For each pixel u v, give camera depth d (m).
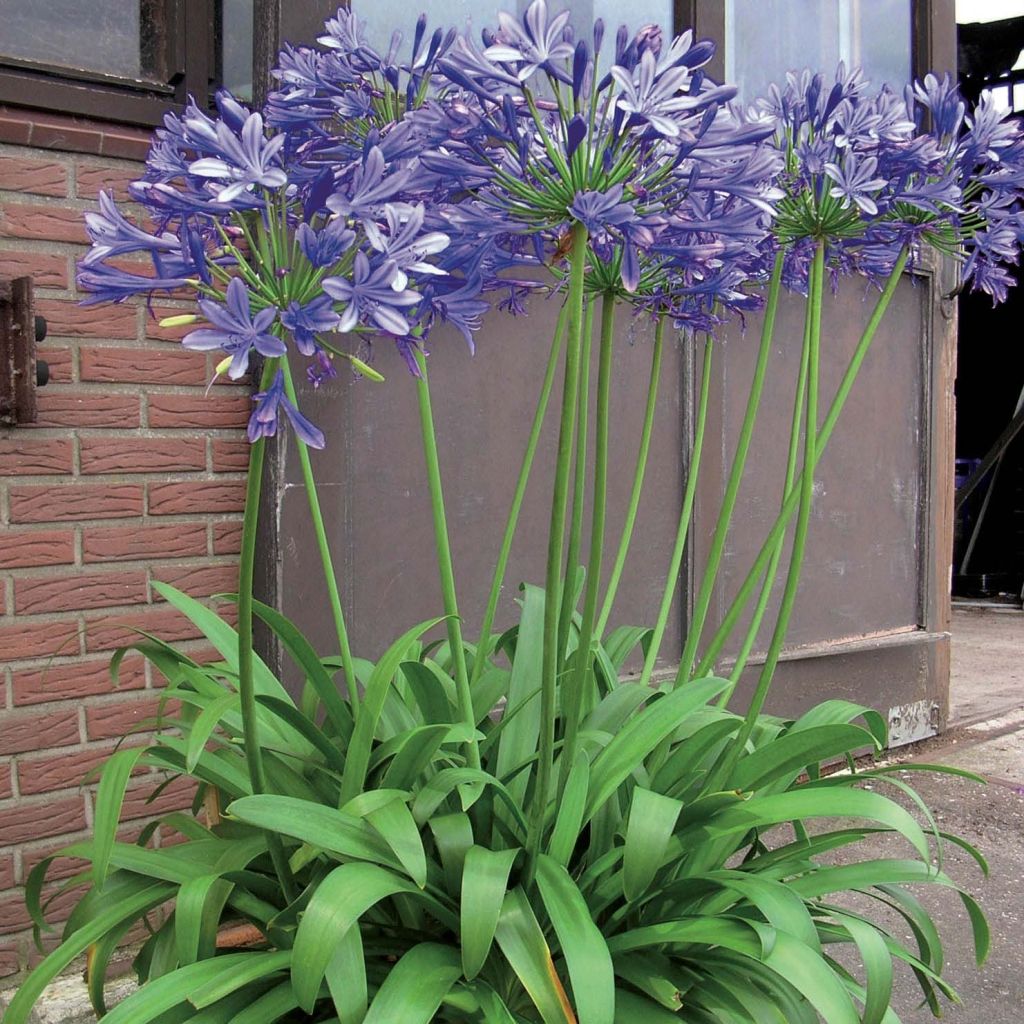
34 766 2.31
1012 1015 2.34
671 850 1.44
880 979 1.30
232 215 1.11
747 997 1.34
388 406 2.76
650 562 3.36
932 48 4.11
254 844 1.47
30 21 2.30
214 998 1.17
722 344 3.48
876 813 1.35
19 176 2.25
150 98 2.44
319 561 2.62
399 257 1.01
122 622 2.42
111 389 2.38
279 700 1.45
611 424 3.24
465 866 1.25
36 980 1.30
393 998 1.17
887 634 4.12
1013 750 4.31
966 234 1.59
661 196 1.20
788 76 1.58
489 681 1.80
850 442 3.96
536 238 1.31
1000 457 9.57
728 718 1.64
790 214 1.52
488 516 2.99
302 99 1.40
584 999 1.15
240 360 0.95
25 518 2.28
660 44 1.12
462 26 2.87
